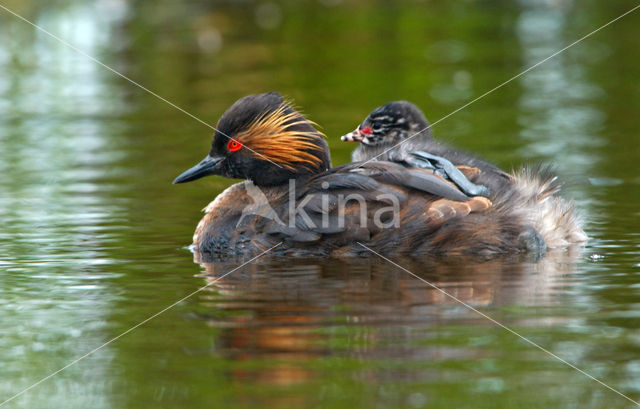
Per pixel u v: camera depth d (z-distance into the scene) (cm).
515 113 2170
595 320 883
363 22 3372
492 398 729
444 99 2303
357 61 2786
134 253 1200
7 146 1959
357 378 759
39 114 2286
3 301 990
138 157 1847
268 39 3134
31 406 744
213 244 1213
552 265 1089
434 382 755
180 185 1633
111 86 2595
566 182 1328
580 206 1397
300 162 1279
